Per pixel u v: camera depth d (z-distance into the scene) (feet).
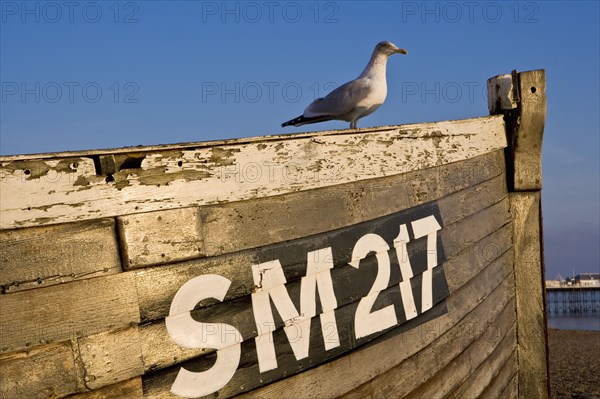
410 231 31.27
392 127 30.76
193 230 22.84
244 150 24.50
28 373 19.33
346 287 27.55
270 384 24.41
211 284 23.11
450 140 34.99
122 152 21.31
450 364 33.47
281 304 25.04
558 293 254.68
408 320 30.55
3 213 19.36
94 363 20.40
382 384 28.91
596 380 100.73
